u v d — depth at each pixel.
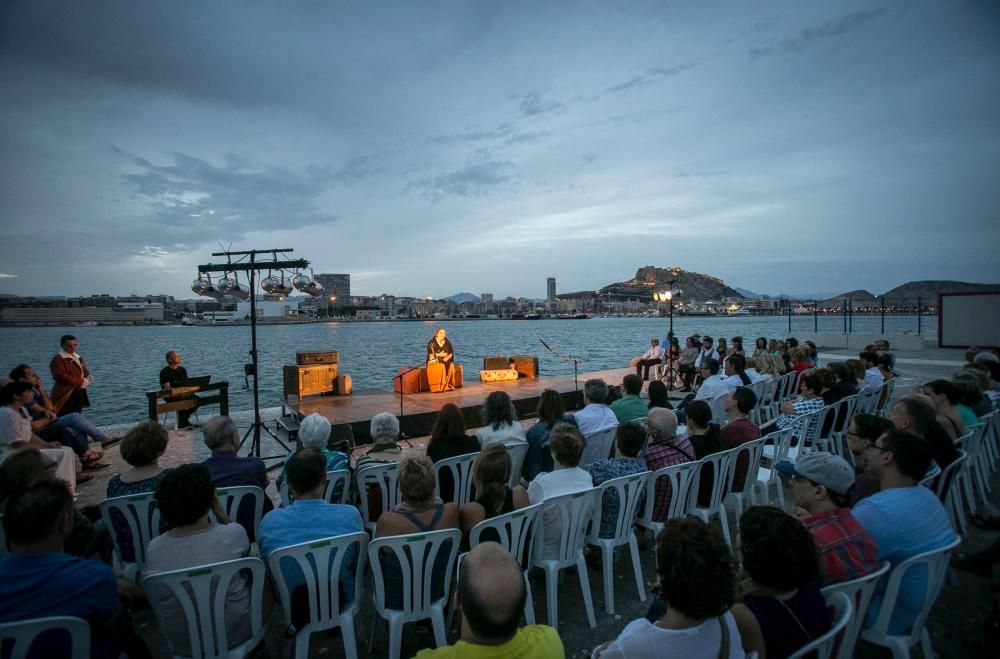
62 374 8.12
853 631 2.35
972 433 4.82
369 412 8.90
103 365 34.59
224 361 38.00
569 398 11.32
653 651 1.75
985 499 5.46
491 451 3.47
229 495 3.69
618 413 6.23
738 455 4.66
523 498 3.52
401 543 2.89
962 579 3.91
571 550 3.47
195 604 2.58
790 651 1.94
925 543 2.73
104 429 9.89
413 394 11.07
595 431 5.40
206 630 2.59
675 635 1.75
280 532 2.99
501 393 5.18
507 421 5.07
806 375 6.57
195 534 2.75
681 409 7.80
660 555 1.83
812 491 2.73
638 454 4.30
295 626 2.84
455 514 3.23
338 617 2.92
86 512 3.66
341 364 34.50
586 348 50.31
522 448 5.10
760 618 1.95
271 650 2.98
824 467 2.68
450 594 3.22
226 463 3.98
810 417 5.98
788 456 5.90
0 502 3.19
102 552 3.45
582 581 3.51
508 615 1.68
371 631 3.43
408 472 3.12
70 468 5.93
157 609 2.55
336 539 2.83
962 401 5.64
